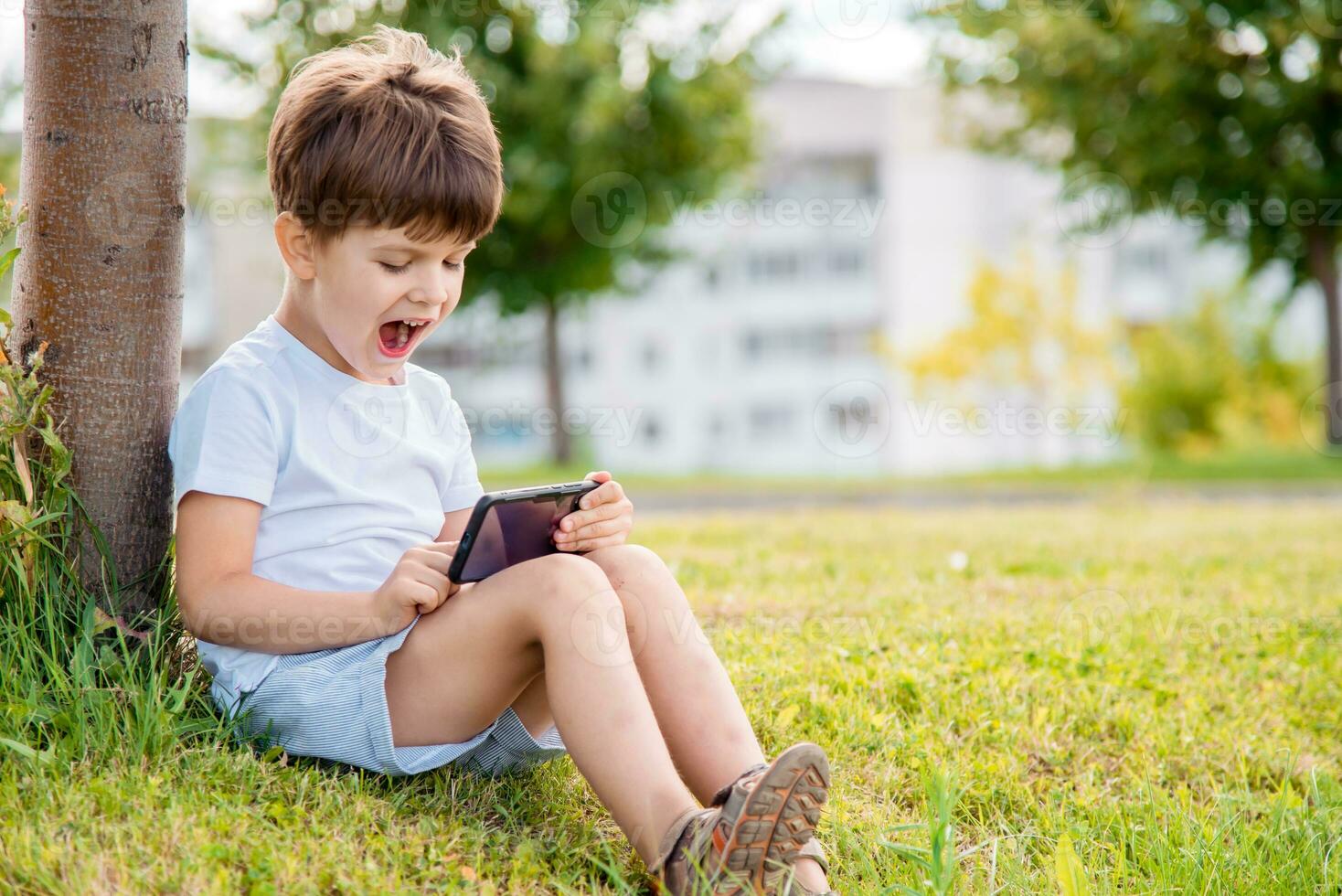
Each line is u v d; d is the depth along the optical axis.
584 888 1.78
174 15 2.24
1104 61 12.74
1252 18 11.91
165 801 1.74
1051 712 2.74
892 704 2.72
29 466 2.11
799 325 27.61
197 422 1.93
